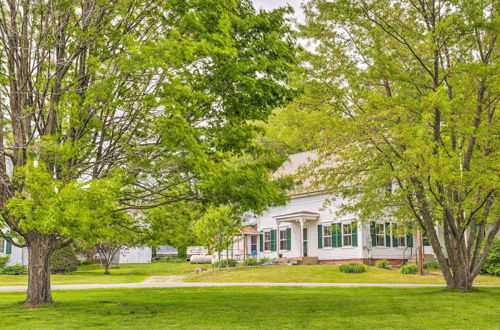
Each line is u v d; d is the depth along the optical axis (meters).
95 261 48.91
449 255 20.83
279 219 40.06
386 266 33.53
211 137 14.46
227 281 29.67
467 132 17.12
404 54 19.16
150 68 12.48
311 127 19.25
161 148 14.14
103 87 12.41
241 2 14.40
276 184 15.25
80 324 12.06
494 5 17.16
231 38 13.11
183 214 17.73
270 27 14.41
